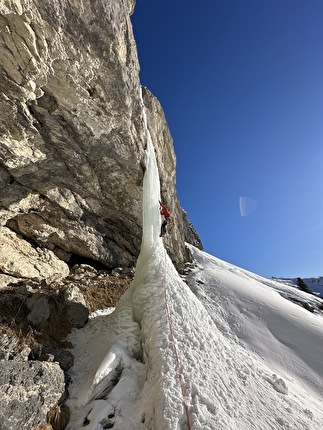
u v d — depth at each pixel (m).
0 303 6.08
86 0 5.98
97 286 10.27
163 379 4.76
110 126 8.45
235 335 11.05
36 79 6.35
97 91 7.43
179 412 4.17
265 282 23.05
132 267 13.21
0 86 6.15
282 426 4.71
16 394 4.21
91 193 10.46
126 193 11.03
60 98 7.12
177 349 5.55
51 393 4.65
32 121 7.22
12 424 3.92
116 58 7.22
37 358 5.24
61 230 10.41
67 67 6.55
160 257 8.95
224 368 5.80
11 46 5.57
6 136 7.05
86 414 4.54
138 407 4.62
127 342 6.22
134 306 7.42
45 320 6.34
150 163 10.57
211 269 19.80
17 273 8.57
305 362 9.53
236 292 15.34
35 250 9.74
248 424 4.40
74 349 6.40
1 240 8.72
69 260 11.23
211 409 4.39
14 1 4.90
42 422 4.26
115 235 12.69
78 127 8.02
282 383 6.30
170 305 6.87
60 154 8.53
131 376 5.27
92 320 7.86
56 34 5.87
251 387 5.61
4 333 5.29
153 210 10.20
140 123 9.48
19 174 8.30
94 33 6.50
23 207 9.10
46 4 5.38
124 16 7.68
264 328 11.84
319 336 10.98
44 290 7.60
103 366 5.13
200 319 7.16
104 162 9.59
